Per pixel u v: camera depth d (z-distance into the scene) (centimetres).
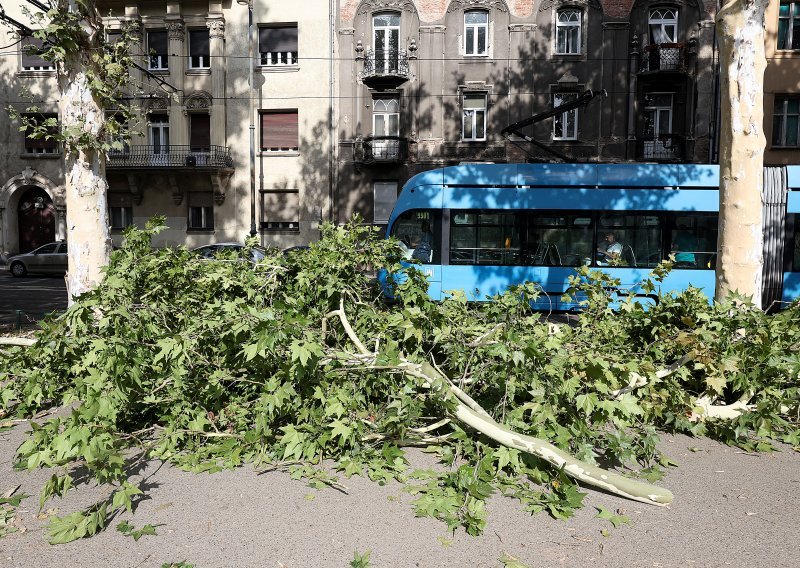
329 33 2767
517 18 2681
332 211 2822
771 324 565
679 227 1434
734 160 682
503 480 427
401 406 457
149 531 349
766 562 328
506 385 474
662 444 531
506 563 318
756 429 526
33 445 375
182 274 624
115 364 428
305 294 630
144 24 2822
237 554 328
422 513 374
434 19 2717
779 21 2538
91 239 827
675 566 322
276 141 2864
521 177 1476
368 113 2789
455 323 573
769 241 1400
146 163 2830
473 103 2761
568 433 447
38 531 352
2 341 635
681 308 600
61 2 790
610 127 2669
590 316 630
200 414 492
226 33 2812
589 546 342
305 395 479
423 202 1494
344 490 414
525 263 1460
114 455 364
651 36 2641
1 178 3002
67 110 809
